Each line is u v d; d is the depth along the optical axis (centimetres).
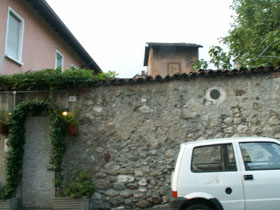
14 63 809
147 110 611
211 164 417
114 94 620
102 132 609
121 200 583
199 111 605
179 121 604
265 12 1081
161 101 612
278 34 932
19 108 584
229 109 605
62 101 620
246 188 394
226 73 605
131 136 604
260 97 606
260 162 411
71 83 608
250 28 1099
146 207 577
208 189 397
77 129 601
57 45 1145
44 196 590
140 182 587
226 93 611
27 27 899
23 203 589
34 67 939
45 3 867
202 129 599
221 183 398
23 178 598
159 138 601
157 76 606
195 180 404
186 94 612
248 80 613
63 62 1202
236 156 413
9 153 568
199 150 427
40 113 614
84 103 620
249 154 416
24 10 883
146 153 597
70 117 587
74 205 538
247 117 601
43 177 597
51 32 1084
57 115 579
